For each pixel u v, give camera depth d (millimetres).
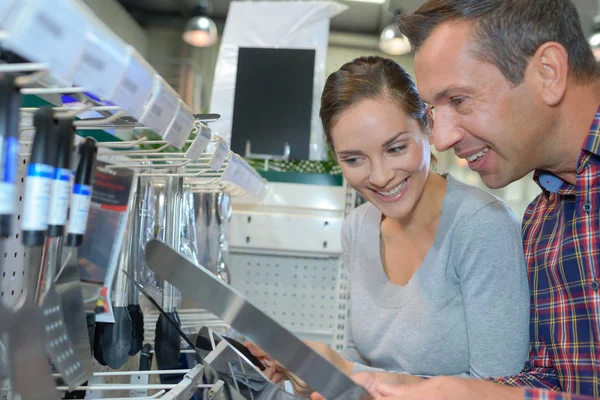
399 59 5434
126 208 927
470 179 4453
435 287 1144
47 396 556
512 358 1051
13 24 385
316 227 1941
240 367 848
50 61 417
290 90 2170
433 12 879
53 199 548
